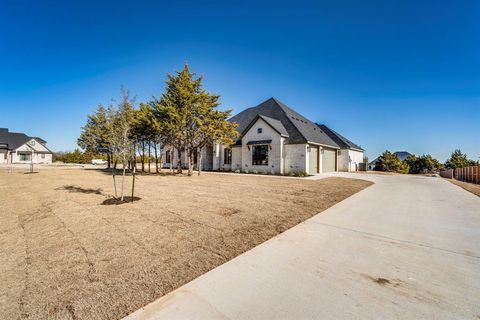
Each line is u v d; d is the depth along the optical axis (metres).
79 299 2.87
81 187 12.12
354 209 7.68
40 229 5.55
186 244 4.59
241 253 4.21
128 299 2.87
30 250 4.36
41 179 15.97
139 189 11.52
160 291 3.04
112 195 9.77
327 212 7.25
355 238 4.98
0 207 7.75
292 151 21.31
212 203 8.25
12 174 19.83
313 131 26.73
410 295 2.96
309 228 5.65
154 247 4.44
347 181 15.82
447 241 4.80
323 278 3.36
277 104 26.84
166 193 10.32
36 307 2.73
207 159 28.27
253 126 23.34
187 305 2.76
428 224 6.00
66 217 6.46
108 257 4.02
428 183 15.62
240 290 3.07
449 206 8.19
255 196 9.67
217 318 2.54
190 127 18.11
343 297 2.91
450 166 41.03
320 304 2.78
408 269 3.63
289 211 7.24
